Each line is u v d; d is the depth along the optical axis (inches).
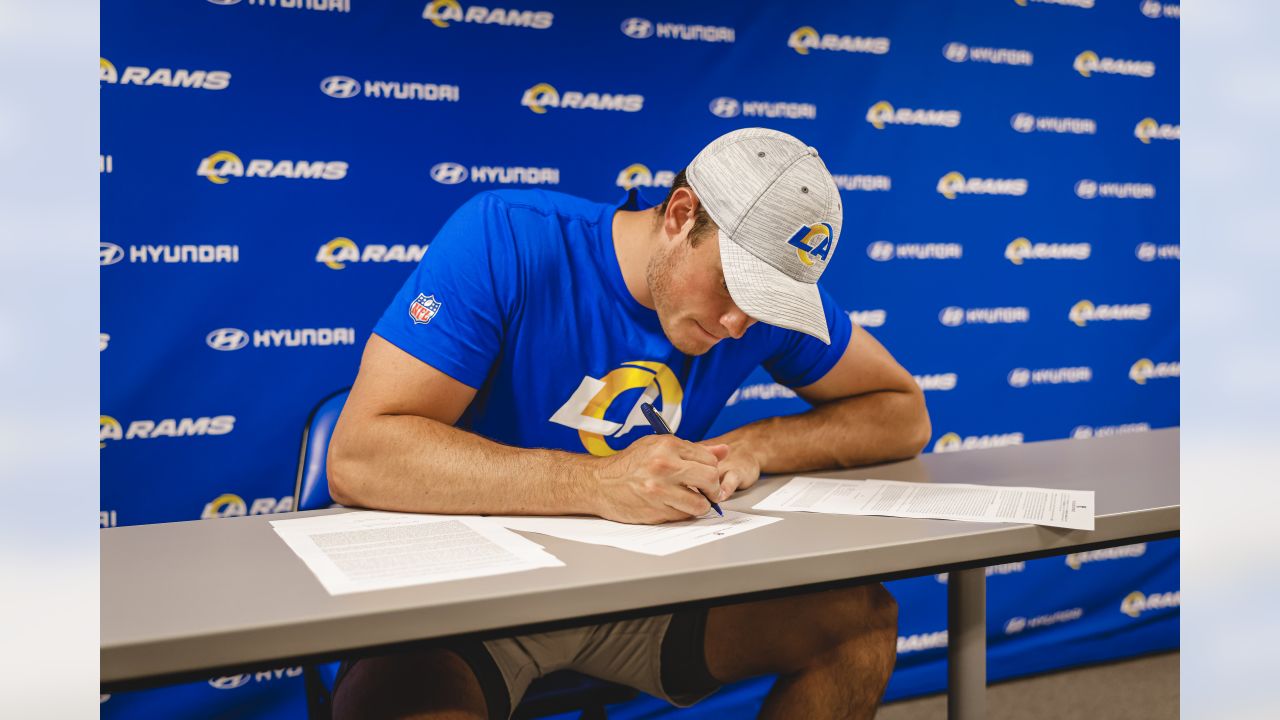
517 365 51.9
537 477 41.2
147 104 69.6
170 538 37.6
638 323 53.6
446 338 46.8
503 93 79.0
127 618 27.6
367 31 75.0
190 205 71.1
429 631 28.9
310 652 27.6
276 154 73.1
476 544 36.1
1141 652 100.8
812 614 46.4
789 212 44.2
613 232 53.6
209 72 71.0
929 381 94.1
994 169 95.4
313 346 75.2
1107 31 99.1
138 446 70.9
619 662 47.3
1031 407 98.4
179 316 71.4
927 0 91.7
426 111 77.0
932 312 93.8
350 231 75.5
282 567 33.0
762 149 45.5
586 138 81.6
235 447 73.6
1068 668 97.4
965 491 46.4
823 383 57.7
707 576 32.7
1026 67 96.1
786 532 38.0
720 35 85.1
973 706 47.9
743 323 46.6
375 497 42.9
